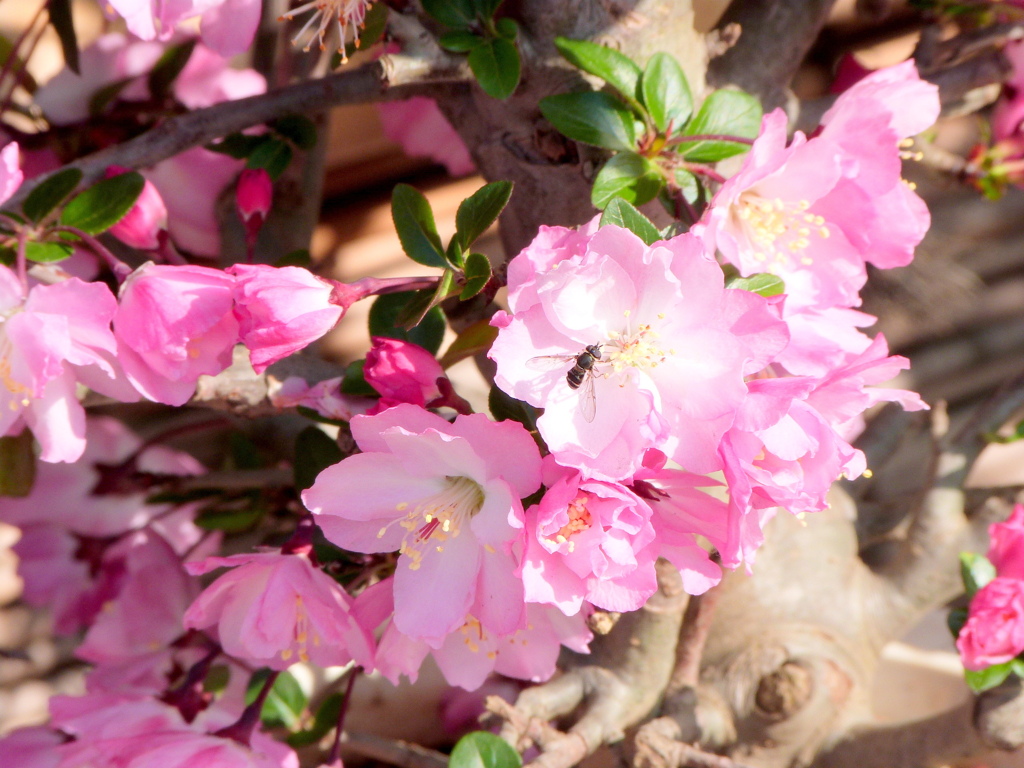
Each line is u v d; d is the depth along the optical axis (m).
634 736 0.56
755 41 0.56
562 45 0.51
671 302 0.46
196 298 0.48
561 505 0.46
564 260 0.47
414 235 0.50
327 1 0.54
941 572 0.61
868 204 0.49
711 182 0.51
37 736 0.59
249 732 0.52
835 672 0.59
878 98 0.49
